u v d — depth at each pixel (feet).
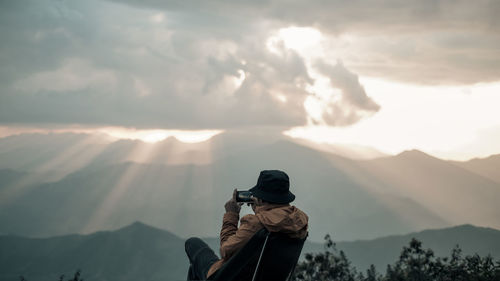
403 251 87.86
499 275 64.39
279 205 12.05
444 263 73.41
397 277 86.17
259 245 11.37
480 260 68.59
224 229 12.29
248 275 11.51
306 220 12.16
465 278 67.56
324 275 93.97
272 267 11.47
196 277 13.51
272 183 12.00
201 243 14.17
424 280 79.46
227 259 11.84
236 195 12.53
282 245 11.46
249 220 11.55
